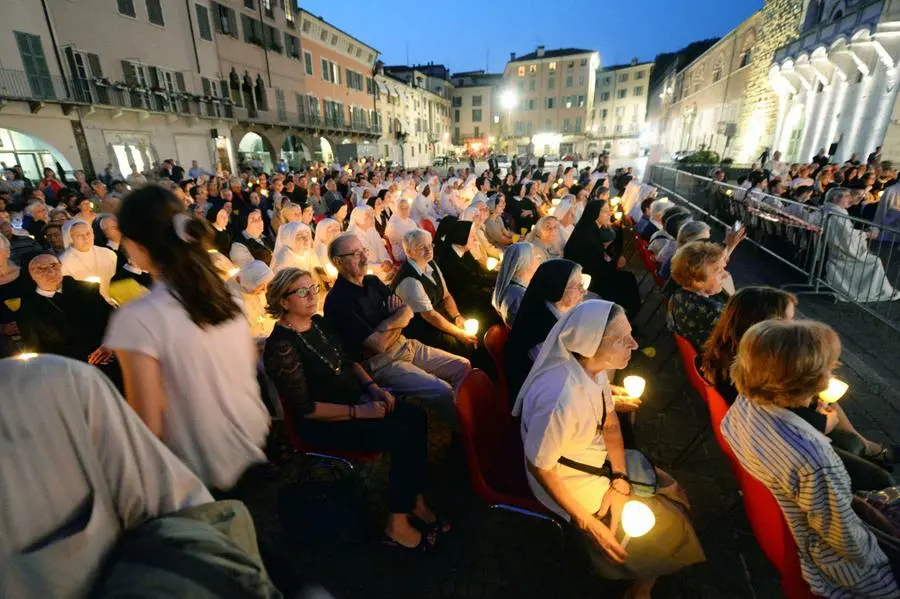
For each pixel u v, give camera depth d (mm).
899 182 7805
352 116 36688
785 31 21438
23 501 735
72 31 15617
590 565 2191
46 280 3096
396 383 2910
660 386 3840
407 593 2078
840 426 2355
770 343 1498
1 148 15242
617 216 8508
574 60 59062
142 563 785
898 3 13062
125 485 859
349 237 2846
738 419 1672
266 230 8805
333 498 2455
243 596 819
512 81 62094
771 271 7207
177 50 19906
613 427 1993
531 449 1740
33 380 742
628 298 4699
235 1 23359
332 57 33375
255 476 2365
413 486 2217
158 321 1441
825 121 18078
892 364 3984
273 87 26750
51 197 10219
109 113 17109
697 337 2779
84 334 3262
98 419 821
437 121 59906
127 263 3775
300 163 29516
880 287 5207
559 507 1863
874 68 15148
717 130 29703
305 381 2195
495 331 2924
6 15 13797
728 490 2664
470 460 1950
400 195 8773
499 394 2686
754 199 8906
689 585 2088
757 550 2266
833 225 5449
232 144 23922
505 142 64688
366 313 2930
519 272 3303
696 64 37219
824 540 1443
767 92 23656
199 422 1564
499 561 2229
